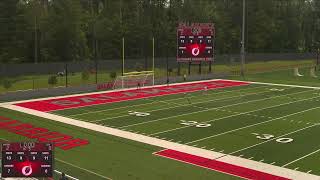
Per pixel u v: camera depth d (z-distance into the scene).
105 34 80.69
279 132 29.77
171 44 83.62
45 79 54.94
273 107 38.72
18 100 41.72
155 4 89.56
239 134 29.16
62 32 75.19
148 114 35.31
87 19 82.19
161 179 20.89
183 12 90.25
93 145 26.61
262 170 22.19
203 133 29.39
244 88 50.31
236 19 98.69
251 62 81.38
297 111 36.94
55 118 33.84
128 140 27.67
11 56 69.94
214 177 21.19
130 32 82.06
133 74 52.75
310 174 21.61
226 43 95.31
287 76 62.94
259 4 99.44
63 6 75.56
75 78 55.84
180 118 33.91
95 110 36.88
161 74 59.38
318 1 110.56
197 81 56.00
